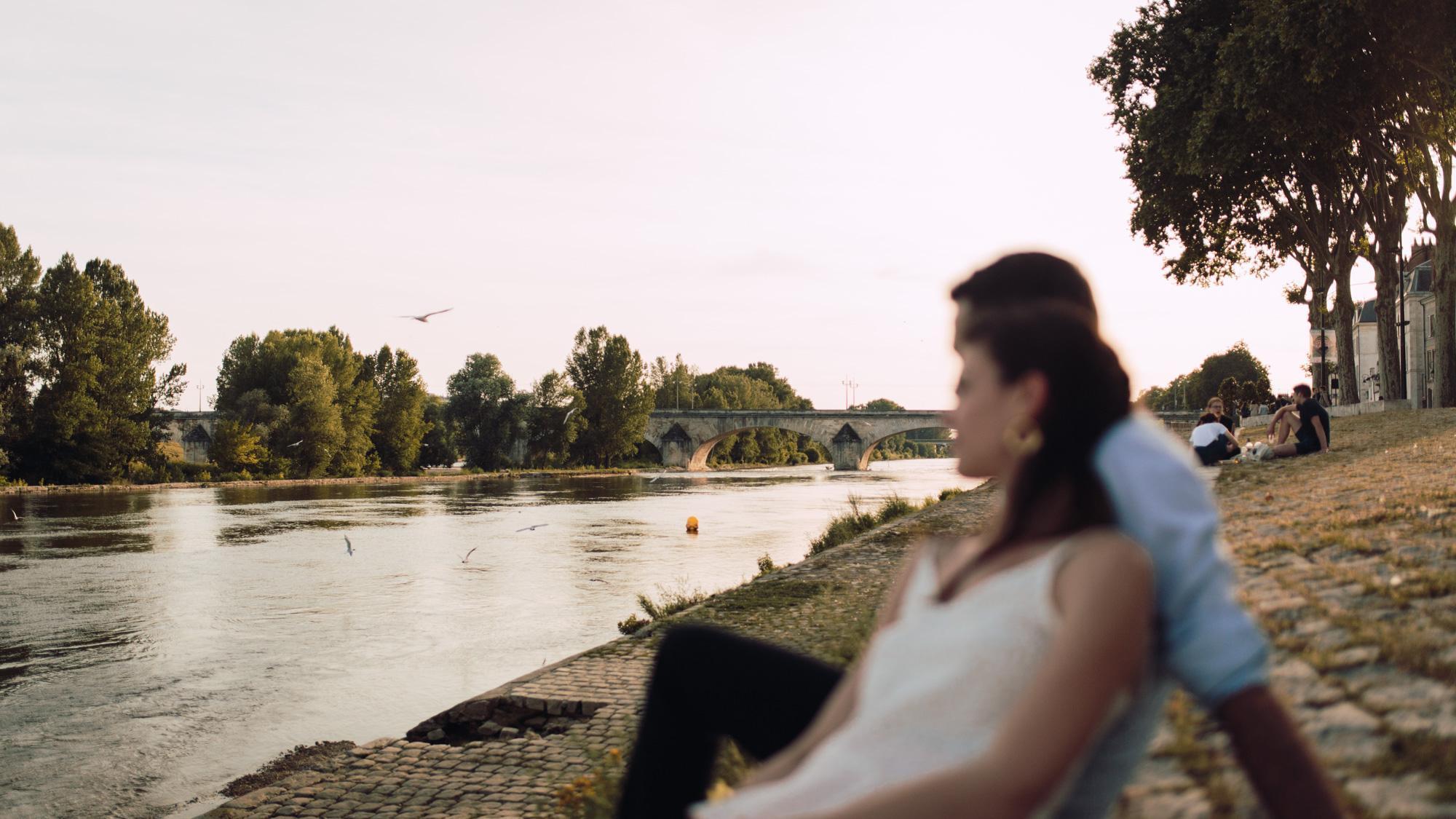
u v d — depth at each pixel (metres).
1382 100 29.02
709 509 50.19
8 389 65.50
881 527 19.89
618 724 8.05
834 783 1.38
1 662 16.42
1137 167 34.94
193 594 23.22
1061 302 1.53
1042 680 1.22
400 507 54.09
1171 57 32.06
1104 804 1.40
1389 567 6.06
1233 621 1.36
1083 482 1.43
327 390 88.31
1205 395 124.31
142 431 72.56
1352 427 25.70
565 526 40.75
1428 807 2.30
